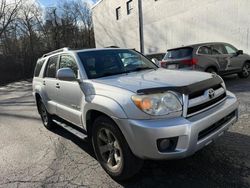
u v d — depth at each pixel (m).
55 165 4.14
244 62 10.57
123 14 25.05
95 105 3.46
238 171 3.40
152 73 3.98
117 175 3.42
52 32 43.19
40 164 4.23
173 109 2.95
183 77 3.48
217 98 3.46
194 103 3.07
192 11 16.09
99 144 3.67
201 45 9.56
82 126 4.16
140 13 17.30
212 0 14.46
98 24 30.78
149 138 2.88
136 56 4.92
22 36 36.84
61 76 4.03
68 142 5.14
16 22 35.00
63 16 45.62
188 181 3.30
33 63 32.00
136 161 3.23
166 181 3.35
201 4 15.29
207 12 14.93
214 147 4.12
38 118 7.51
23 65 31.27
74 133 4.45
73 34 46.06
